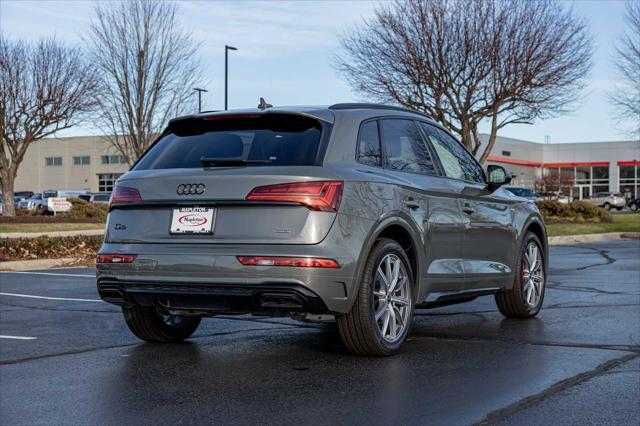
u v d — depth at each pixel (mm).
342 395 4328
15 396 4406
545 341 5953
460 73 26906
